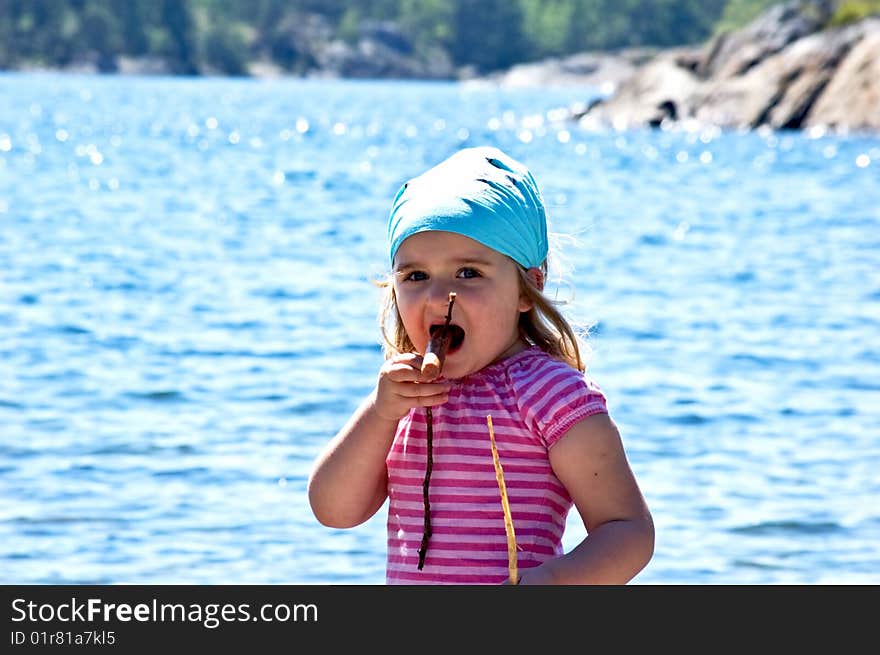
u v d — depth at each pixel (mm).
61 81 192500
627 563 4426
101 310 20938
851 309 21688
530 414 4562
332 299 22188
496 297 4613
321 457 4816
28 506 11000
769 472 12156
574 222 34625
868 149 58406
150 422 13820
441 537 4586
